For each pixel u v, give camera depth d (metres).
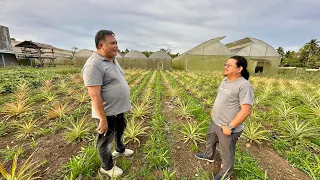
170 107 6.11
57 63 36.31
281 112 5.00
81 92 7.87
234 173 2.57
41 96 6.64
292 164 2.84
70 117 4.57
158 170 2.65
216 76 16.03
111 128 2.31
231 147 2.22
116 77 2.22
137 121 4.65
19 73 11.29
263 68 25.64
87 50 31.95
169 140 3.60
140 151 3.16
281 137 3.72
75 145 3.28
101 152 2.34
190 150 3.24
